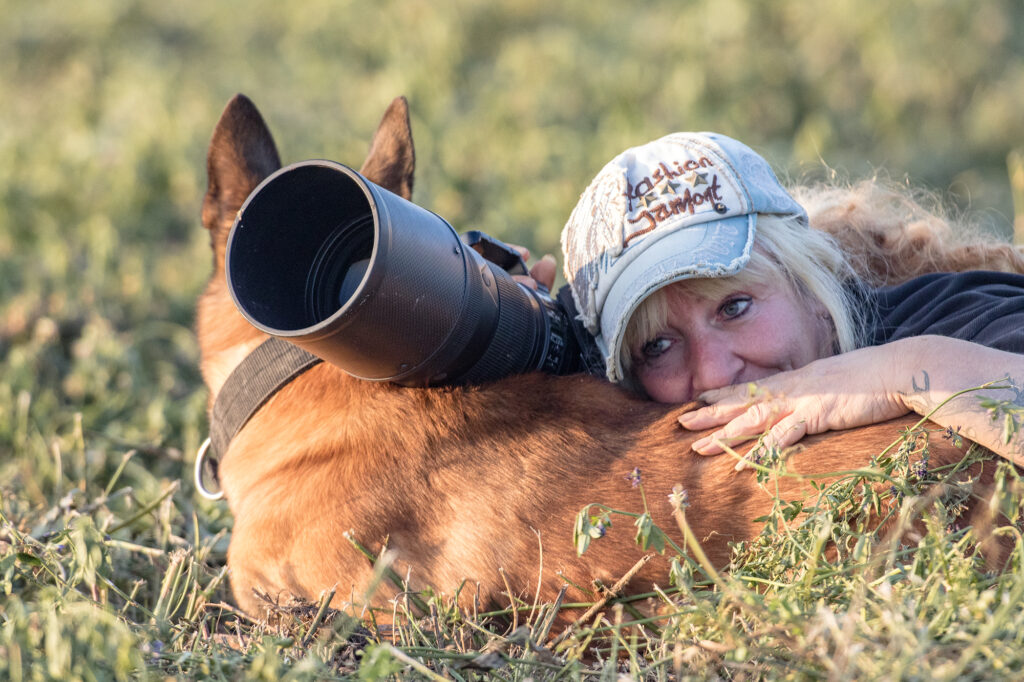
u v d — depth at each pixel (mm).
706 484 4277
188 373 9180
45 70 20312
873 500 3859
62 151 14047
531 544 4266
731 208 4734
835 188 6984
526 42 17516
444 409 4516
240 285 4027
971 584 3658
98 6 22328
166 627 4180
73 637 3482
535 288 5520
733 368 4797
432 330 4160
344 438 4574
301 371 4789
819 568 3824
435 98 15766
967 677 3270
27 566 4852
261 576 4617
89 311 9711
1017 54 15930
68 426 7973
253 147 5539
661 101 15383
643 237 4734
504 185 13016
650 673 3898
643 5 19328
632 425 4582
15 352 8367
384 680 3803
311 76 18703
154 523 6133
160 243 12461
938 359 4238
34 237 11750
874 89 15164
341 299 4406
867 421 4309
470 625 4082
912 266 6332
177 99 16859
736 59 15852
